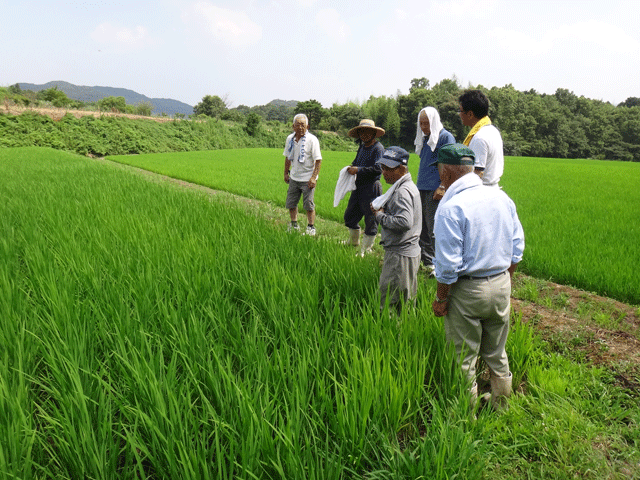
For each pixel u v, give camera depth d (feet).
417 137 17.70
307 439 6.47
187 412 6.96
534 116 346.13
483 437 7.75
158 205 25.02
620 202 39.93
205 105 322.96
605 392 9.61
